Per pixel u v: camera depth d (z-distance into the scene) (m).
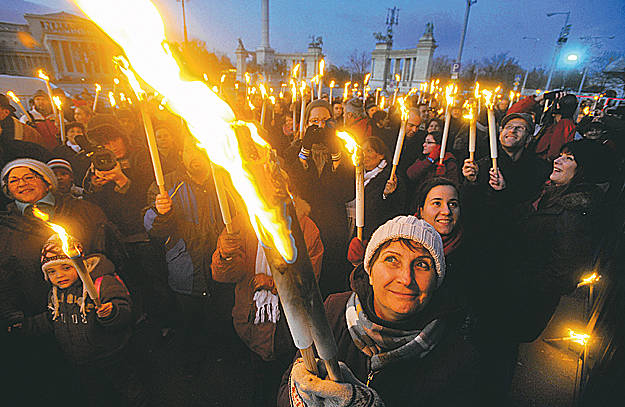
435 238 0.98
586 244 1.59
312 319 0.44
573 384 2.28
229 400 2.19
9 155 2.46
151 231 1.96
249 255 1.78
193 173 2.10
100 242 2.14
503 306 1.83
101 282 1.76
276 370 2.16
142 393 2.08
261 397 2.06
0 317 1.76
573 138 3.33
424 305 0.98
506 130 2.37
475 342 1.96
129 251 2.58
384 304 0.99
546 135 3.58
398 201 2.41
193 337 2.32
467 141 3.69
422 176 2.85
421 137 3.78
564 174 1.74
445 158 2.77
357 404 0.63
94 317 1.72
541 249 1.66
